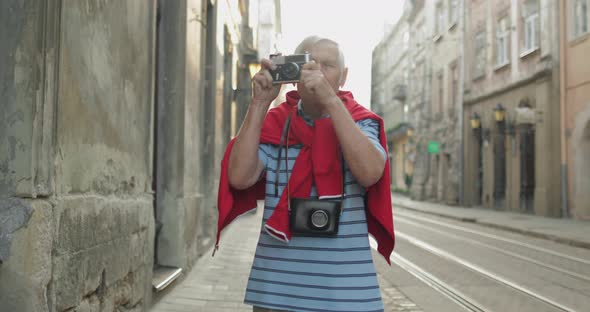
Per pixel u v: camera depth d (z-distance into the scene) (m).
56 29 2.35
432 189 28.88
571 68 15.81
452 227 13.47
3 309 2.20
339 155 1.74
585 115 15.08
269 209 1.79
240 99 14.12
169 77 5.72
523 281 6.00
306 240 1.73
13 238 2.19
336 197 1.72
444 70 27.28
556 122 16.38
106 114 3.14
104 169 3.11
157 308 4.33
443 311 4.60
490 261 7.51
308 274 1.71
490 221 14.44
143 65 4.13
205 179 8.83
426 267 6.98
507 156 19.86
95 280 2.87
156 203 5.59
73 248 2.55
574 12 15.73
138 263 3.84
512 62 19.39
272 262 1.76
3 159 2.22
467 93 23.55
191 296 4.84
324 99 1.59
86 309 2.75
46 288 2.28
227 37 12.16
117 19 3.38
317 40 1.81
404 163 41.91
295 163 1.78
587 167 15.27
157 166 5.64
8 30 2.26
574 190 15.55
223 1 10.31
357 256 1.71
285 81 1.65
